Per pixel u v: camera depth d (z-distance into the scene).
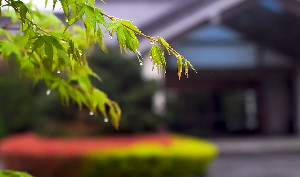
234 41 19.34
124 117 10.67
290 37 18.28
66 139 9.98
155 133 11.23
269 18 17.73
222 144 16.89
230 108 22.00
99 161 8.52
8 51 1.50
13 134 15.88
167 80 19.02
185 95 21.44
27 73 1.63
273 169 11.78
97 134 10.62
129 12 17.14
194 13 14.37
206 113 21.77
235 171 11.34
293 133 20.75
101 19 1.11
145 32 14.21
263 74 19.62
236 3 14.35
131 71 11.06
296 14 15.34
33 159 8.55
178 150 8.90
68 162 8.48
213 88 20.25
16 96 15.53
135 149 8.73
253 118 22.20
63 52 1.36
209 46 19.17
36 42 1.18
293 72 19.88
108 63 11.01
